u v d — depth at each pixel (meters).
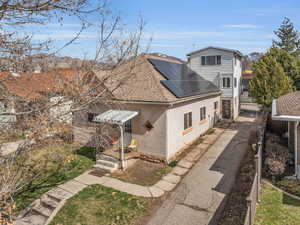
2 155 4.91
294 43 32.94
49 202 8.25
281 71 18.41
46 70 5.54
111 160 11.37
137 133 12.37
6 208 4.21
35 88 5.37
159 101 11.13
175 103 11.77
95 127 9.07
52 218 7.30
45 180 9.83
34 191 9.00
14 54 4.25
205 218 6.96
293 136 10.31
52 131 4.67
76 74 5.46
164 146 11.47
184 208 7.54
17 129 4.70
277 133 14.25
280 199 7.21
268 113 15.78
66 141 7.92
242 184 8.96
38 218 7.63
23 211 7.88
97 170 11.00
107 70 5.61
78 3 4.23
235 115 24.33
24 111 4.70
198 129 16.23
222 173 10.18
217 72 23.33
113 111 12.05
